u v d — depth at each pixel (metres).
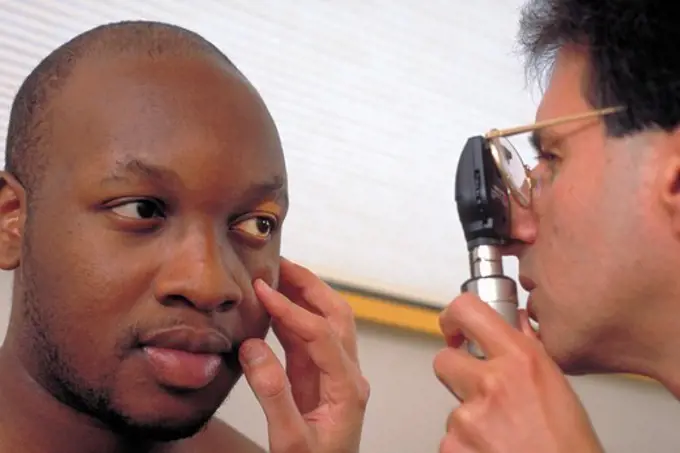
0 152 0.92
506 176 0.68
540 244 0.66
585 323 0.63
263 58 1.08
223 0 1.05
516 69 1.26
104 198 0.55
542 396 0.61
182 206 0.56
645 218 0.59
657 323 0.62
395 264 1.16
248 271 0.61
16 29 0.95
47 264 0.56
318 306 0.73
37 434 0.60
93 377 0.55
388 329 1.12
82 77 0.59
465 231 0.69
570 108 0.64
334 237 1.12
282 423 0.61
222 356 0.58
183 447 0.70
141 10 1.01
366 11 1.15
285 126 1.10
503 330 0.63
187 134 0.56
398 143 1.18
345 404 0.68
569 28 0.65
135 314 0.54
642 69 0.59
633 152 0.60
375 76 1.16
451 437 0.64
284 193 0.64
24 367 0.60
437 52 1.21
